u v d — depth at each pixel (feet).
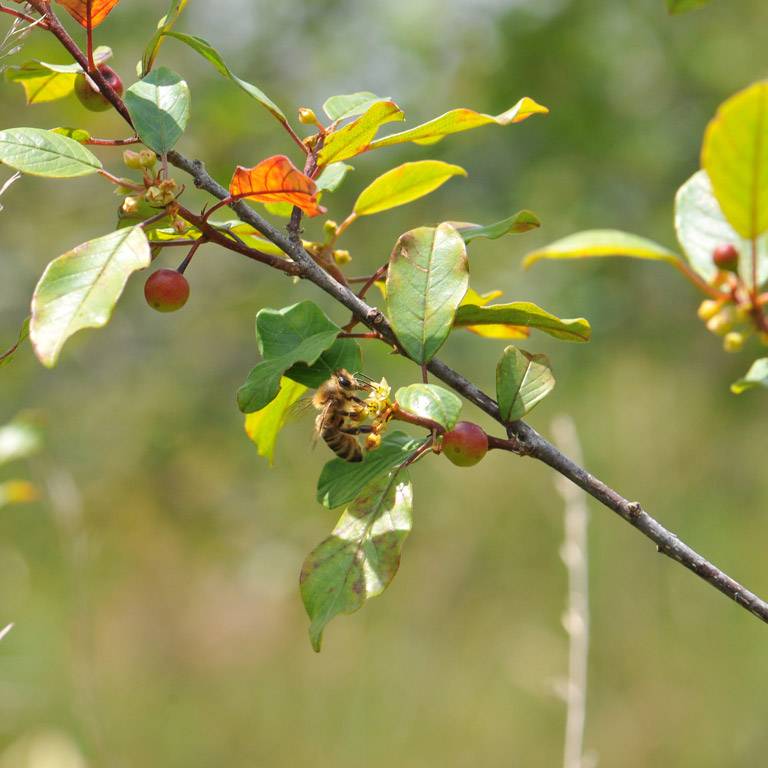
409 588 25.27
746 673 22.18
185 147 21.94
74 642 17.44
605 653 23.16
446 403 5.81
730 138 6.15
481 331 8.34
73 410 23.12
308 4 24.68
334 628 24.77
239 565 24.76
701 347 24.95
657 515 25.76
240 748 23.11
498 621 24.50
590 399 27.50
